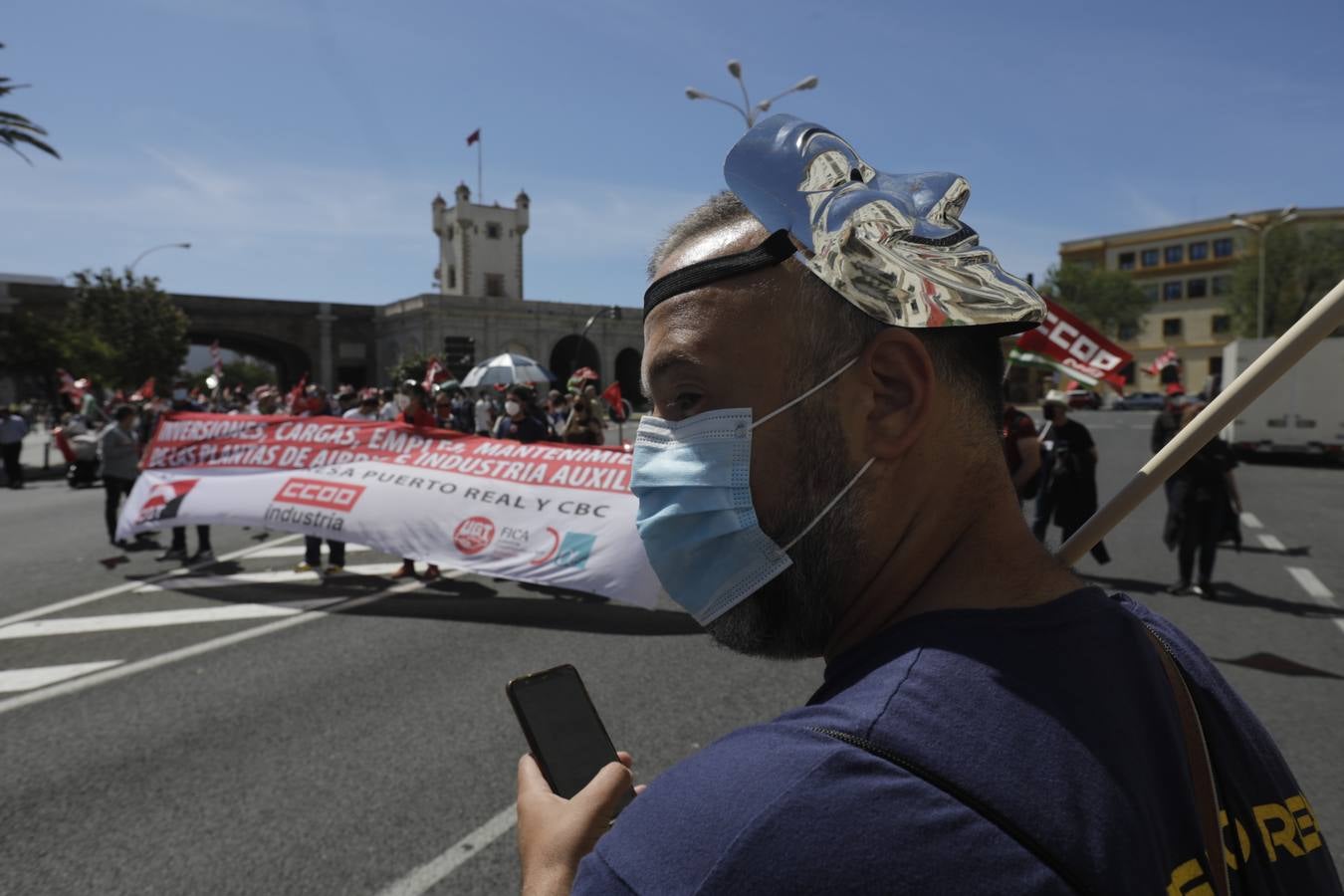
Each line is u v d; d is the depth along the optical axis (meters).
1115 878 0.46
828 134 0.67
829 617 0.67
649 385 0.73
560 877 0.63
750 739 0.52
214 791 3.56
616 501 6.28
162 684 4.95
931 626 0.57
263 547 9.71
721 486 0.66
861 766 0.47
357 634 5.92
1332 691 4.59
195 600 7.07
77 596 7.32
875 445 0.63
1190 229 61.75
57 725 4.34
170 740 4.12
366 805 3.42
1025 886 0.44
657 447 0.73
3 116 17.52
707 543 0.69
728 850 0.45
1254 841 0.62
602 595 6.70
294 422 7.70
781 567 0.66
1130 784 0.51
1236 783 0.64
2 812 3.40
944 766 0.47
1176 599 6.71
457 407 20.44
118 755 3.95
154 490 7.80
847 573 0.65
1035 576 0.63
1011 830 0.46
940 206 0.69
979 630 0.56
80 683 5.00
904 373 0.63
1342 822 3.22
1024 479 6.93
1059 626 0.58
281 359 58.97
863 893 0.43
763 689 4.66
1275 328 47.88
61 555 9.24
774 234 0.64
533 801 0.73
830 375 0.64
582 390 13.94
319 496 7.20
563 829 0.66
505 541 6.45
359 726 4.23
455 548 6.58
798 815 0.45
